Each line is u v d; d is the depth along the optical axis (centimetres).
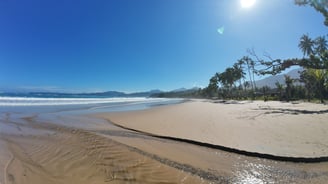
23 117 1363
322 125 1016
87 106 2825
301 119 1237
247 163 557
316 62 1025
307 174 485
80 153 568
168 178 438
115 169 463
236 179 455
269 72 1173
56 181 398
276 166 536
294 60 1095
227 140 781
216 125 1123
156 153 619
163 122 1291
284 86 4912
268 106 2383
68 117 1499
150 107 2877
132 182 405
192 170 495
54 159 519
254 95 5906
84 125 1159
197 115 1666
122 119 1459
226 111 1953
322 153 607
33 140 717
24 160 510
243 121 1243
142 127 1113
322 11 1005
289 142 731
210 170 501
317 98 3697
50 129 950
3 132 859
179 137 846
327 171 502
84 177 418
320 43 2692
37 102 3102
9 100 3244
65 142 688
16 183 387
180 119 1423
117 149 612
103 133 937
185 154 629
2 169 450
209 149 696
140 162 516
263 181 448
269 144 712
